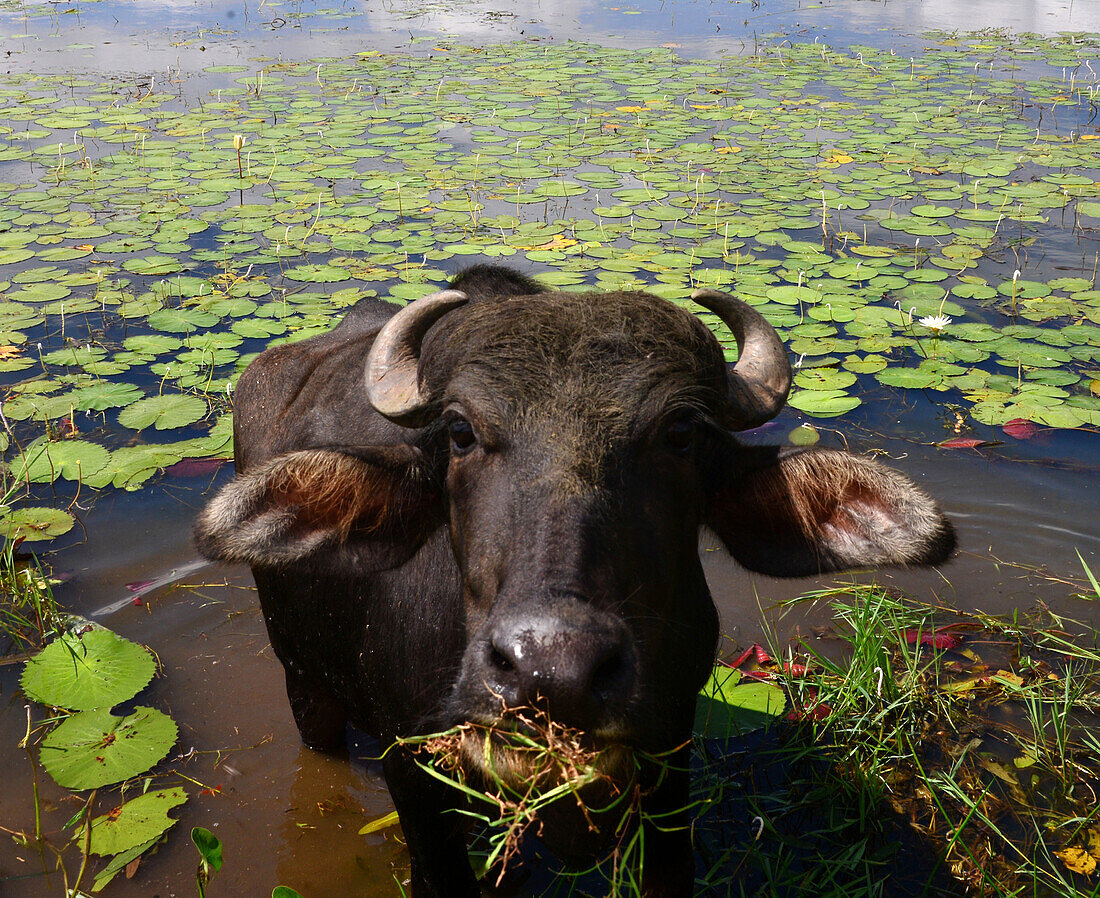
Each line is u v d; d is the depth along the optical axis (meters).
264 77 14.16
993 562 5.09
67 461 5.69
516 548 2.32
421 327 2.99
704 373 2.70
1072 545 5.14
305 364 4.04
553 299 2.80
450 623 2.98
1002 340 6.81
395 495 3.01
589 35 17.44
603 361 2.53
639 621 2.41
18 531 5.13
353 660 3.44
